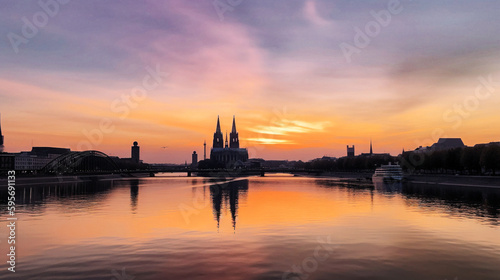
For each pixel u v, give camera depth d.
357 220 75.19
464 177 170.50
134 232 63.12
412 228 65.94
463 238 57.72
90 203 108.56
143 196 133.00
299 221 74.31
